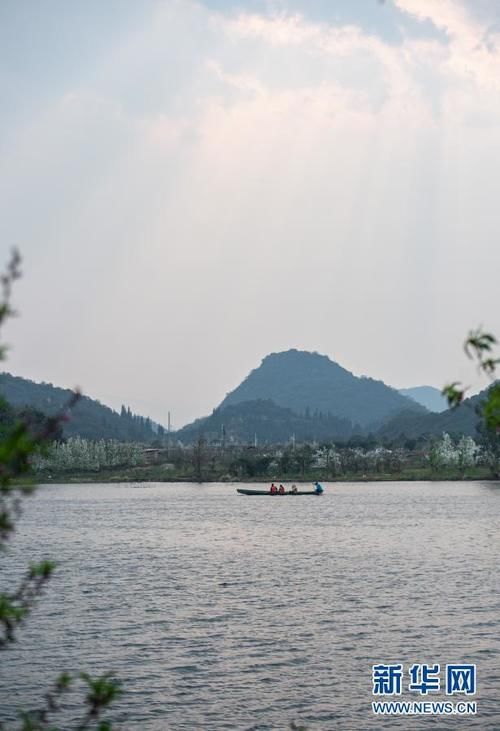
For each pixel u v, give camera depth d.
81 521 127.94
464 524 117.56
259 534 107.56
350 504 161.38
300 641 46.06
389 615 52.56
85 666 41.00
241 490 191.62
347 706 35.72
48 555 84.94
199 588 63.56
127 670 40.44
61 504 166.12
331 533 107.56
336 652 43.84
